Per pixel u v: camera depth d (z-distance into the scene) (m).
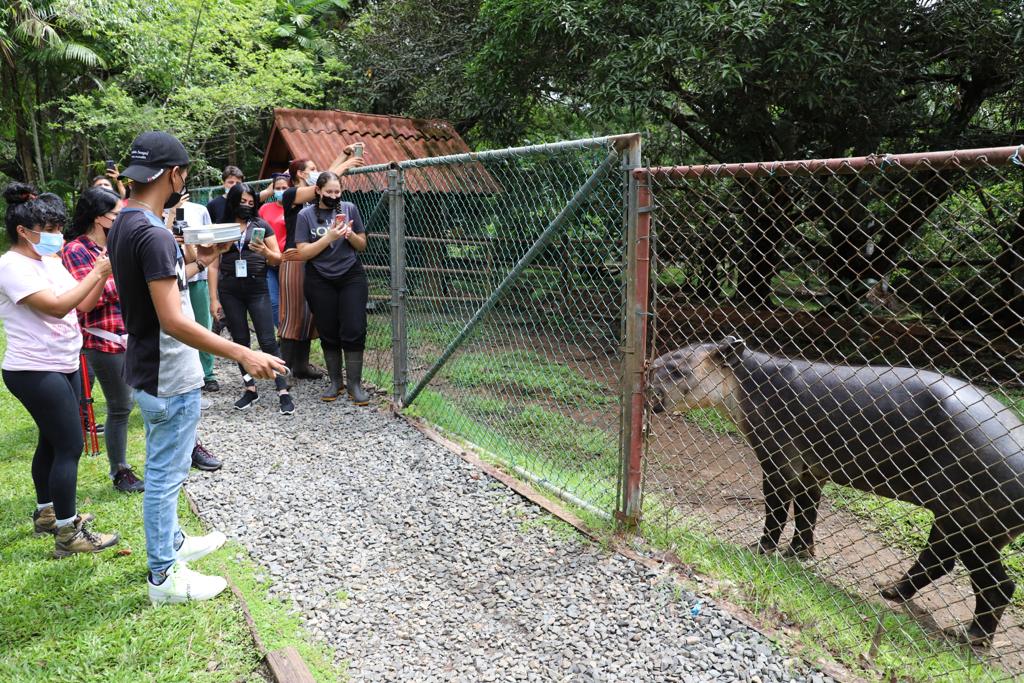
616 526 3.52
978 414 2.83
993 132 9.12
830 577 3.40
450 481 4.25
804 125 8.53
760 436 3.43
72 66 14.59
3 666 2.59
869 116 8.05
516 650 2.76
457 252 6.38
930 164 2.29
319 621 2.97
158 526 2.95
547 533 3.57
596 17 7.95
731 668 2.54
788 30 7.11
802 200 8.90
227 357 2.67
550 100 11.04
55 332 3.33
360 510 3.94
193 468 4.52
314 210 5.61
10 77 15.27
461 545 3.55
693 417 5.93
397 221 5.46
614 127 10.50
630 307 3.29
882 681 2.46
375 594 3.17
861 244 9.10
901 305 8.52
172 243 2.67
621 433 3.45
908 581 3.18
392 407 5.61
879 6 6.79
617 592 3.04
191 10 13.70
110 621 2.89
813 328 8.32
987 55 7.64
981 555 2.88
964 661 2.71
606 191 3.61
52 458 3.58
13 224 3.21
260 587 3.20
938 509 2.96
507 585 3.19
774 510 3.47
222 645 2.75
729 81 7.20
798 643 2.65
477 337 7.04
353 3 19.00
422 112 13.23
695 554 3.30
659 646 2.69
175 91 14.08
